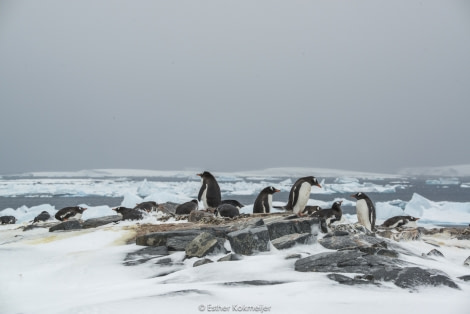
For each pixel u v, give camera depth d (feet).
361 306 15.33
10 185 256.52
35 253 28.09
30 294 20.89
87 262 25.44
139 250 27.30
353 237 27.02
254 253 24.88
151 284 20.61
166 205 50.24
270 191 40.40
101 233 32.24
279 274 20.07
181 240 27.50
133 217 38.96
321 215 38.11
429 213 86.48
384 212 80.89
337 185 213.05
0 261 26.53
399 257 23.71
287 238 26.27
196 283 19.43
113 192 181.88
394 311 14.83
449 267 24.23
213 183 44.47
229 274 20.58
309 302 15.76
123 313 15.06
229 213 35.99
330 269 20.45
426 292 17.46
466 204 92.17
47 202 163.94
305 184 37.40
